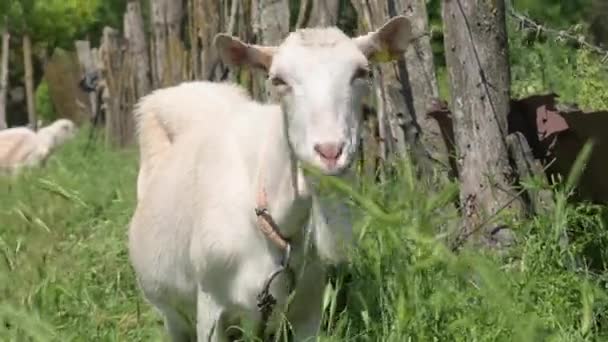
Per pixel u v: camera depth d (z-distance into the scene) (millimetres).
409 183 10164
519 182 11039
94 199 15688
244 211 8906
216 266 9031
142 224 10141
